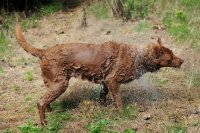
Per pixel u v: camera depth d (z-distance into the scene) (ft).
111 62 10.89
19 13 19.20
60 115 11.15
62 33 17.11
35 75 13.69
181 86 12.43
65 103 11.75
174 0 18.56
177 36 15.44
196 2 18.28
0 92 12.63
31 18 18.95
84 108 11.33
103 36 16.11
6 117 11.25
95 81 11.10
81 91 12.29
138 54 11.03
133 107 11.35
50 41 16.31
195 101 11.57
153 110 11.18
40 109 10.69
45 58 10.80
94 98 11.95
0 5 19.21
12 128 10.73
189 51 14.33
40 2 20.44
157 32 16.14
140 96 11.96
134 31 16.30
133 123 10.67
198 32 15.57
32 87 12.87
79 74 10.95
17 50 15.64
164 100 11.66
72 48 10.83
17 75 13.71
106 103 11.66
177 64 11.26
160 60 11.15
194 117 10.81
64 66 10.76
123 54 10.93
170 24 16.71
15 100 12.14
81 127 10.59
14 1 19.70
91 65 10.82
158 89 12.30
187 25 16.24
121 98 11.84
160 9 18.17
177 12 17.06
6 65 14.46
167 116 10.88
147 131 10.34
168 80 12.82
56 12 19.98
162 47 11.10
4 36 16.57
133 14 17.67
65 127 10.61
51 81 10.78
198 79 12.70
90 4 20.22
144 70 11.30
